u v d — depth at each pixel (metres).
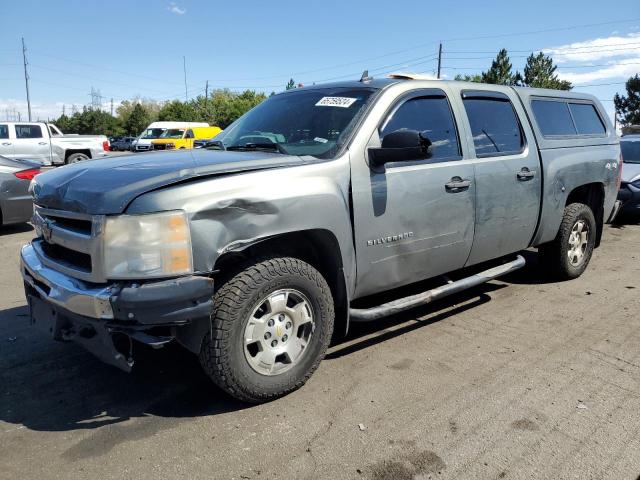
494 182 4.36
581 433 2.94
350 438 2.88
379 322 4.59
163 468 2.64
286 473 2.61
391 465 2.66
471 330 4.41
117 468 2.64
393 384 3.48
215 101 74.56
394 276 3.78
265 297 3.05
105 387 3.45
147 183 2.75
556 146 5.15
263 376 3.11
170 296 2.66
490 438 2.89
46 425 3.02
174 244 2.68
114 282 2.70
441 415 3.11
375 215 3.54
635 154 10.38
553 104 5.39
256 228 2.93
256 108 4.52
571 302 5.13
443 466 2.66
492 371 3.67
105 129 82.31
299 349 3.28
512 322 4.61
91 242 2.73
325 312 3.33
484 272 4.57
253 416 3.10
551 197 5.03
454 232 4.07
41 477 2.57
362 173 3.46
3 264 6.51
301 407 3.20
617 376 3.61
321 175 3.26
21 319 4.62
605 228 9.18
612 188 5.99
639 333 4.37
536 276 5.98
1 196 8.06
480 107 4.49
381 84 3.92
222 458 2.72
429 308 4.94
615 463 2.68
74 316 2.85
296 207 3.08
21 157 18.11
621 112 50.38
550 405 3.23
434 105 4.09
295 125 3.87
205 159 3.29
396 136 3.36
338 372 3.65
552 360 3.85
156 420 3.07
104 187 2.83
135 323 2.69
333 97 3.95
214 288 2.96
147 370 3.68
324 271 3.52
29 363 3.79
